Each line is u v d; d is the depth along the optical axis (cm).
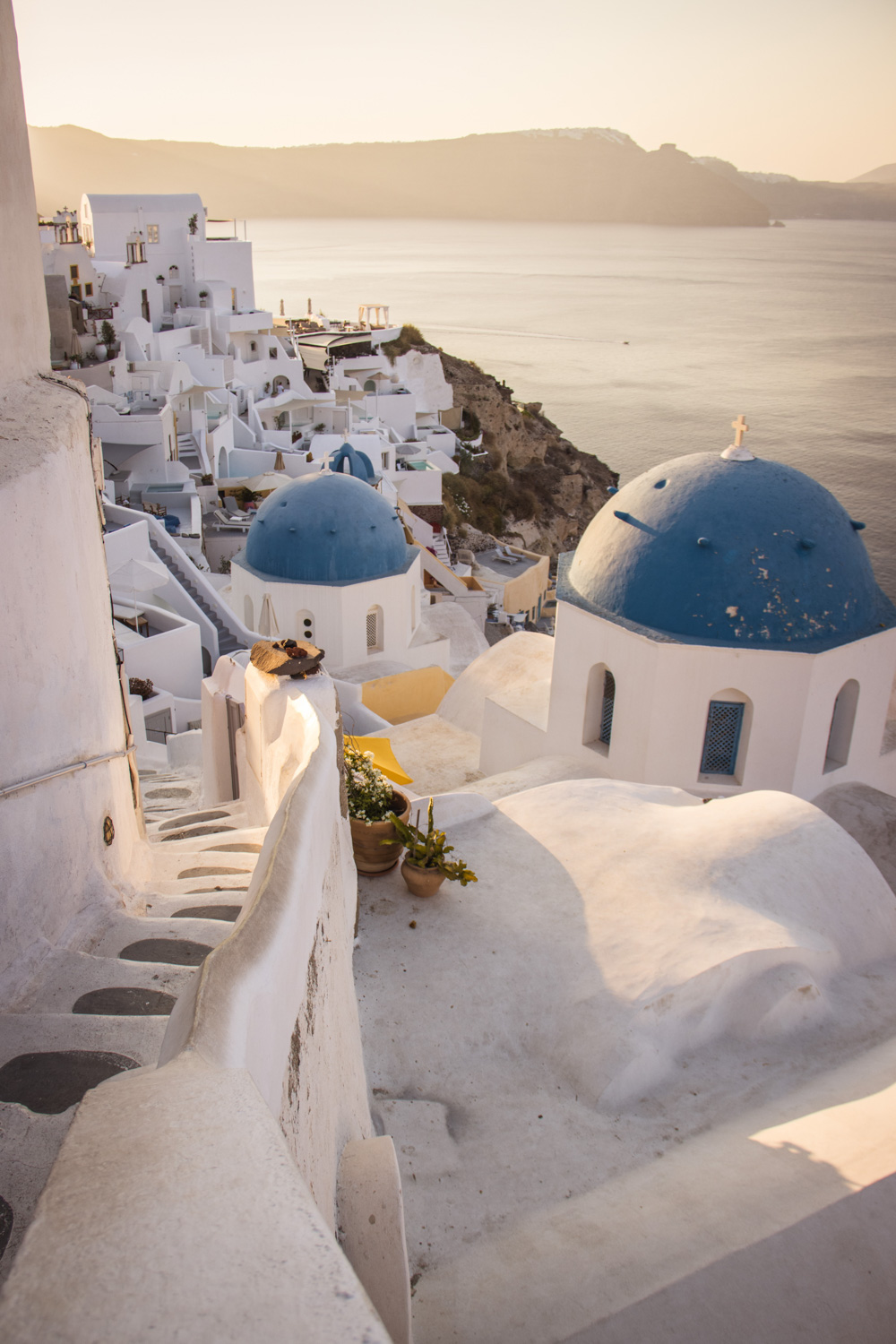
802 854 1000
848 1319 522
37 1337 160
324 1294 171
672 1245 566
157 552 3041
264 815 905
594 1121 752
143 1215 190
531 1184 686
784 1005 865
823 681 1386
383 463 5581
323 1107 443
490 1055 812
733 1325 515
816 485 1489
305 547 2559
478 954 897
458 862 967
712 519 1427
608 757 1524
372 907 966
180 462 4147
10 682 517
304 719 709
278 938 351
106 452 4006
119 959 529
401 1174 688
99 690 668
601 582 1520
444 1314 545
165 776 1712
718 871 972
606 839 1053
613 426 14012
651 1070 797
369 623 2634
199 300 6131
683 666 1393
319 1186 404
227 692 1216
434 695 2302
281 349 6191
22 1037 422
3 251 567
